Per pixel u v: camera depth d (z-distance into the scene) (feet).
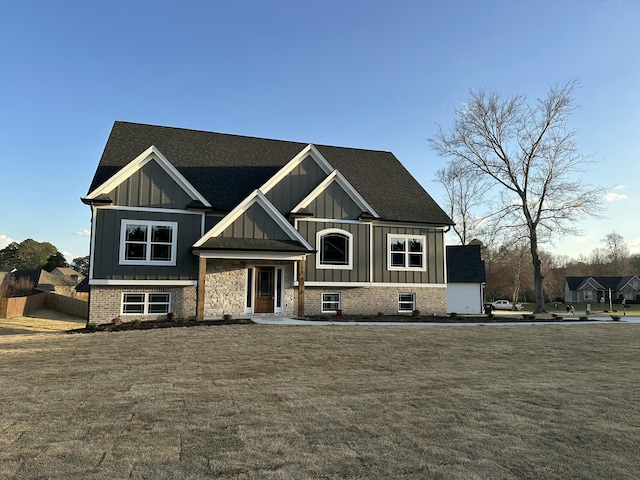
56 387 23.47
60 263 267.18
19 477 12.82
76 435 16.28
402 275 69.05
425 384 24.84
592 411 19.99
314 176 65.87
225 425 17.53
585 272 295.07
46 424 17.51
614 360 33.50
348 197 66.39
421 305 69.87
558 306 200.85
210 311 58.03
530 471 13.61
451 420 18.47
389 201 72.54
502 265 202.28
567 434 16.99
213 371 27.63
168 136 69.62
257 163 70.74
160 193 56.54
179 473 13.12
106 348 35.42
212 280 58.70
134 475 12.97
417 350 36.11
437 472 13.42
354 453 14.82
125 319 54.85
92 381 24.86
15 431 16.67
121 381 24.88
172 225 56.70
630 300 245.65
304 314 63.10
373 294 67.31
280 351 34.55
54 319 97.04
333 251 65.41
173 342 38.22
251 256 56.18
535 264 116.47
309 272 63.52
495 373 28.17
